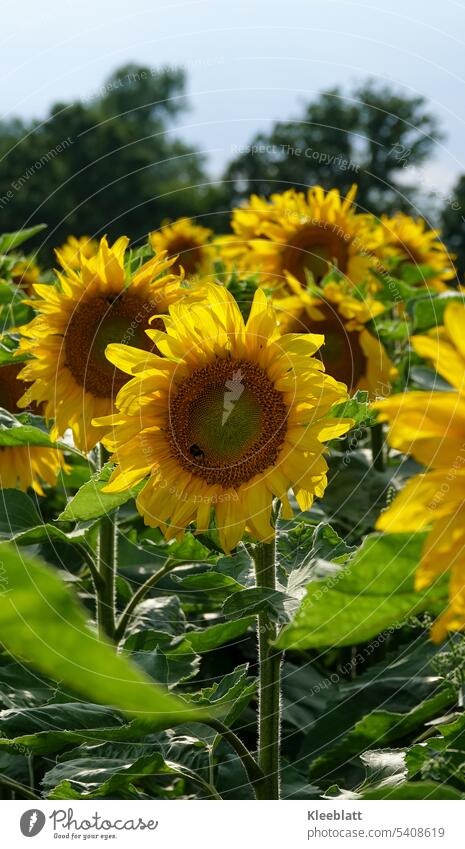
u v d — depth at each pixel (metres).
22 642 0.83
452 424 1.42
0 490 1.85
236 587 1.74
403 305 2.59
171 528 1.71
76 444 1.95
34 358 1.97
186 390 1.72
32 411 2.21
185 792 1.88
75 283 1.95
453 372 1.43
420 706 1.71
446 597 1.41
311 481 1.70
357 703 1.89
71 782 1.65
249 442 1.70
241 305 2.12
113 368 1.94
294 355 1.71
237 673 1.70
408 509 1.41
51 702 1.69
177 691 1.79
